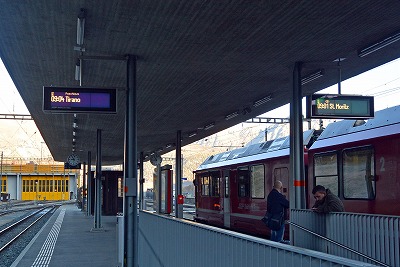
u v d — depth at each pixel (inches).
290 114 452.1
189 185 3213.6
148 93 581.3
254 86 546.6
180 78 505.4
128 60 421.4
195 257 226.1
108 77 505.7
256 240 159.6
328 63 454.6
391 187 367.2
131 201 410.3
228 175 754.8
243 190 689.6
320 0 302.0
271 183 599.5
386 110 406.3
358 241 219.0
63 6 309.1
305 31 360.5
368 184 395.2
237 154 760.3
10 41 383.9
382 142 380.8
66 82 531.2
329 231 248.5
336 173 445.1
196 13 321.7
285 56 426.0
